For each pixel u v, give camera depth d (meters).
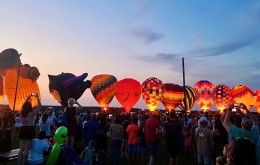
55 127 16.27
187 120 18.33
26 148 8.41
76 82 16.52
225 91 31.16
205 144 10.42
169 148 11.52
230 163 3.90
